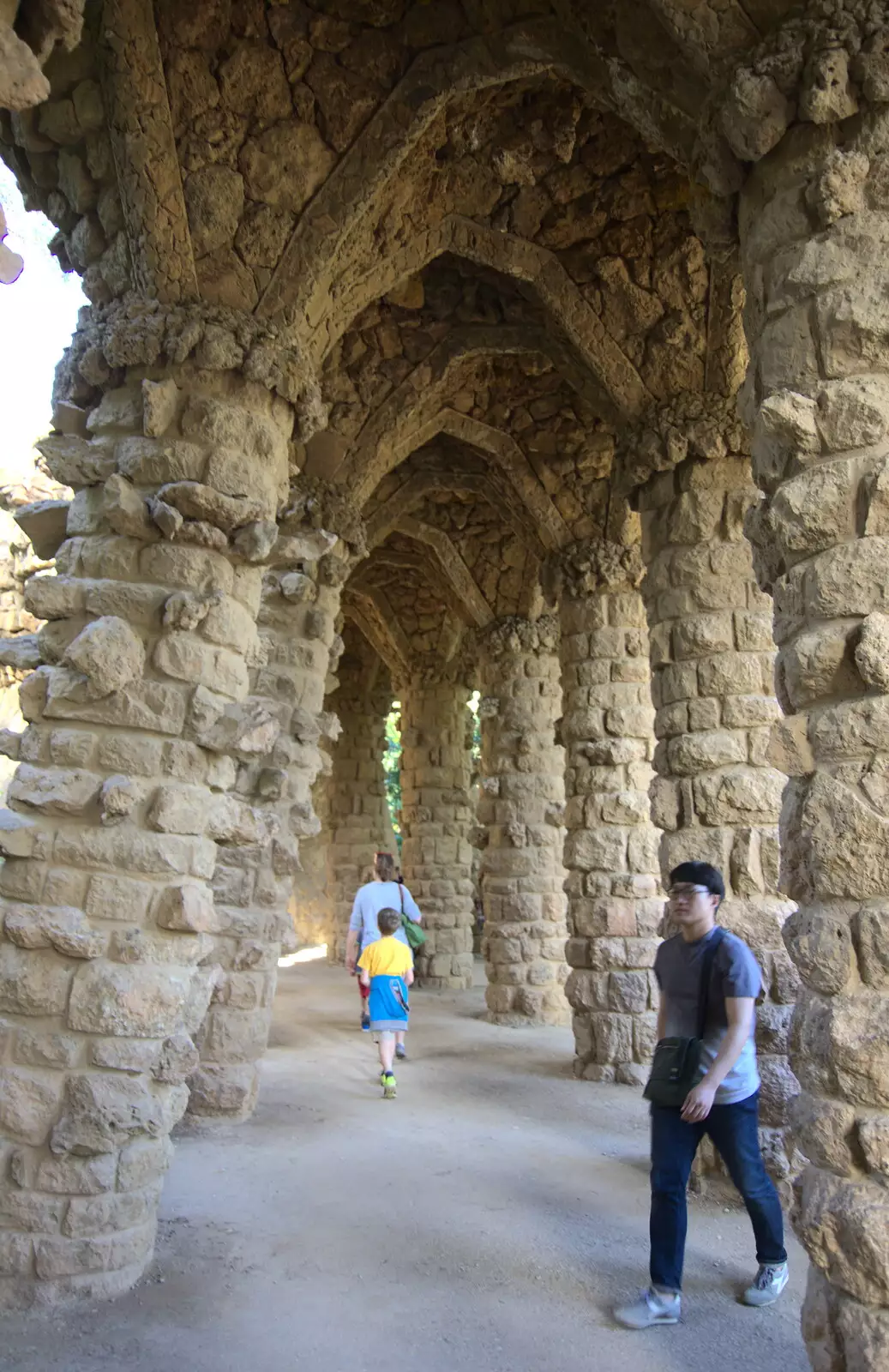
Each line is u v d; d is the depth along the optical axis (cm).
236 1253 479
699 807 640
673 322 730
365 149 566
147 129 537
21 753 464
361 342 933
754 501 680
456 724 1736
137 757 462
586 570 1062
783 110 371
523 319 912
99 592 482
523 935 1293
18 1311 409
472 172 746
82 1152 425
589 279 750
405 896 998
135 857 451
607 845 995
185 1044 451
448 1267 469
